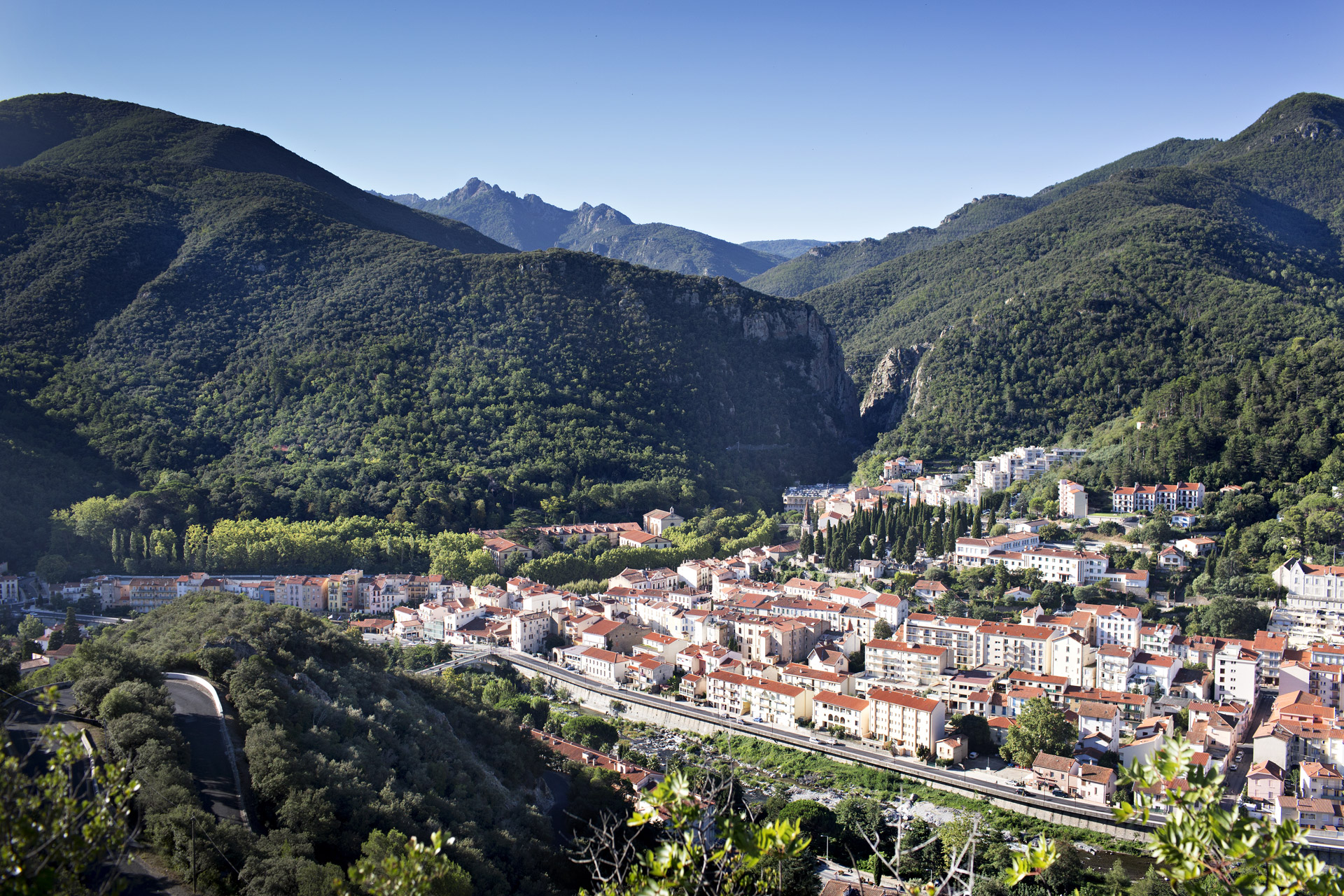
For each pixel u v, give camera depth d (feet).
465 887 432.25
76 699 531.91
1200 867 149.79
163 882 397.60
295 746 531.09
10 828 176.45
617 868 213.05
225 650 636.48
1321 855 645.92
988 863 647.56
